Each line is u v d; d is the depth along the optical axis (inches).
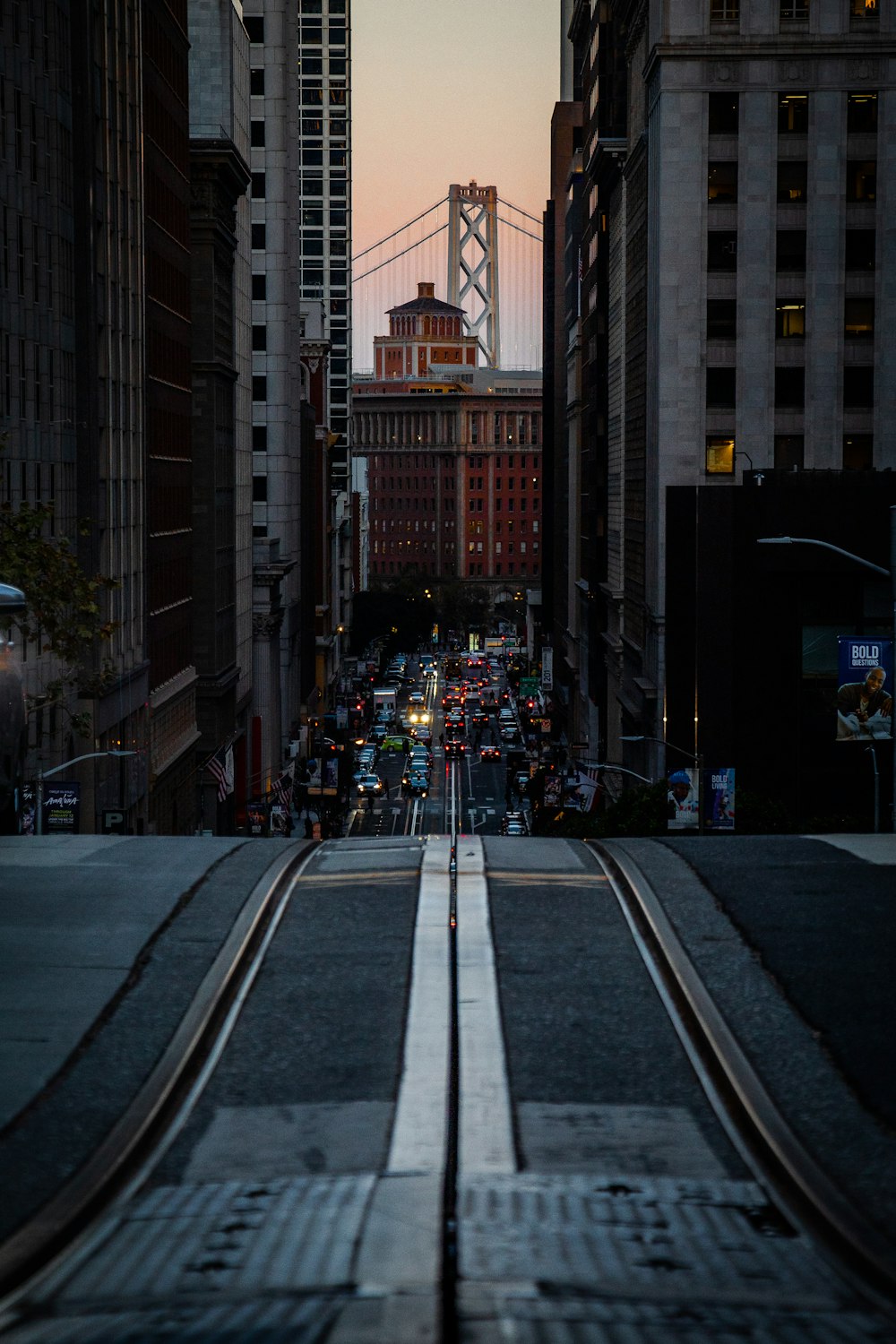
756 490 3038.9
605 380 5787.4
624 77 5398.6
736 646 3053.6
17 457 2410.2
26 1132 596.7
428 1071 668.7
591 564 6205.7
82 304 2824.8
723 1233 502.9
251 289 5792.3
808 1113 613.9
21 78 2426.2
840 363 3686.0
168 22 3730.3
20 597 1307.8
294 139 6688.0
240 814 5004.9
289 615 6427.2
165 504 3730.3
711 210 3668.8
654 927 871.7
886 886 970.1
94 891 975.0
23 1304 447.2
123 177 3171.8
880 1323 419.2
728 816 2459.4
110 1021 721.6
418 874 1026.1
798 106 3649.1
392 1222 499.2
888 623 3051.2
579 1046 698.2
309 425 7519.7
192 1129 611.5
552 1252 473.4
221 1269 463.5
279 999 764.0
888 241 3663.9
